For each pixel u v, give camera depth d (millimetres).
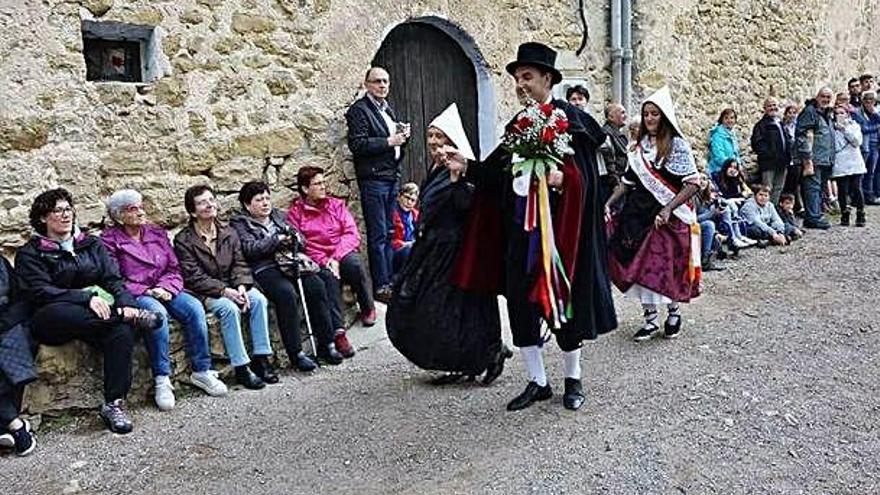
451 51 6562
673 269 4715
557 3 7137
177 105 4797
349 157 5633
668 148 4590
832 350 4605
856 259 6754
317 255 5008
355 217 5699
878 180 9633
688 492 3119
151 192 4699
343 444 3602
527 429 3658
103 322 3854
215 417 3971
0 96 4125
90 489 3289
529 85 3654
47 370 3854
